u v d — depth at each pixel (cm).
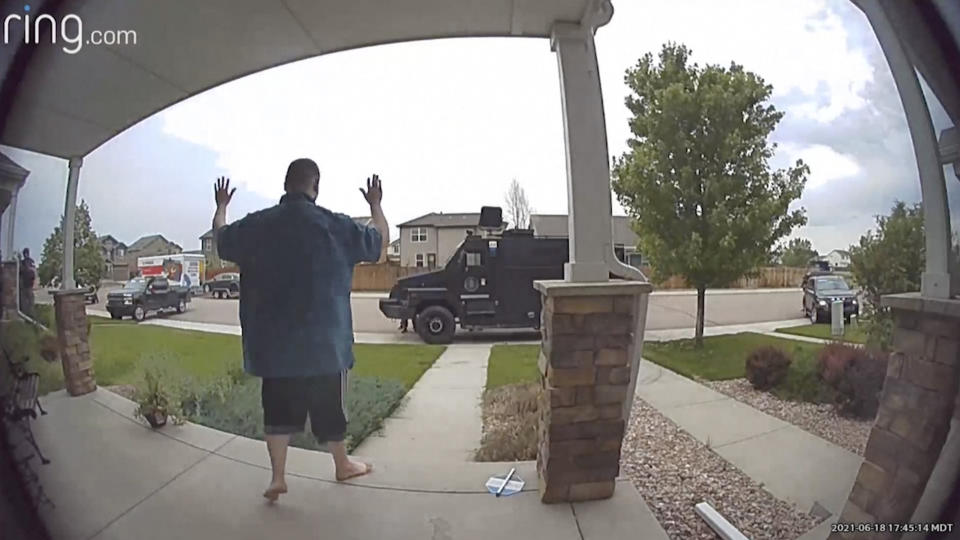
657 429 346
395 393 459
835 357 273
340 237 315
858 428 254
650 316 489
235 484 297
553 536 251
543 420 290
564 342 273
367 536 252
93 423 315
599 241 295
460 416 418
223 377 380
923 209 218
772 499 266
